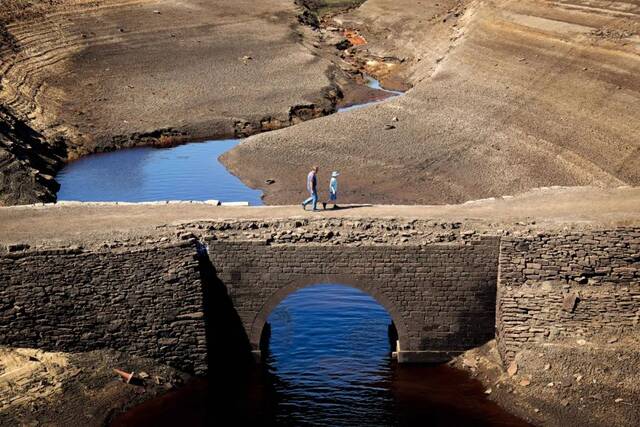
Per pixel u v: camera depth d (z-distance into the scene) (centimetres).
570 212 4459
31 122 8662
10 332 4216
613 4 9562
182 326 4247
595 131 7188
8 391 3947
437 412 4003
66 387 4019
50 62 10194
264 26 12625
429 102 8738
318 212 4572
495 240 4191
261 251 4250
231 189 7169
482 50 10062
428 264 4234
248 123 9275
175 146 8769
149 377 4188
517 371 4050
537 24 9956
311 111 9656
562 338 4084
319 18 14900
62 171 8000
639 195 4731
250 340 4381
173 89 10088
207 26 12288
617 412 3741
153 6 12769
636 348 3988
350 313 5050
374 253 4228
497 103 8300
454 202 6450
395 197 6650
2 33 10306
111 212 4691
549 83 8356
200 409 4059
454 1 13488
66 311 4206
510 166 6956
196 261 4194
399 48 12588
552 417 3800
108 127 9000
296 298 5256
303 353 4588
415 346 4353
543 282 4184
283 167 7538
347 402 4122
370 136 7981
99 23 11656
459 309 4297
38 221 4541
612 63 8194
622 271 4131
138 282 4197
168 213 4631
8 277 4162
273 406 4103
